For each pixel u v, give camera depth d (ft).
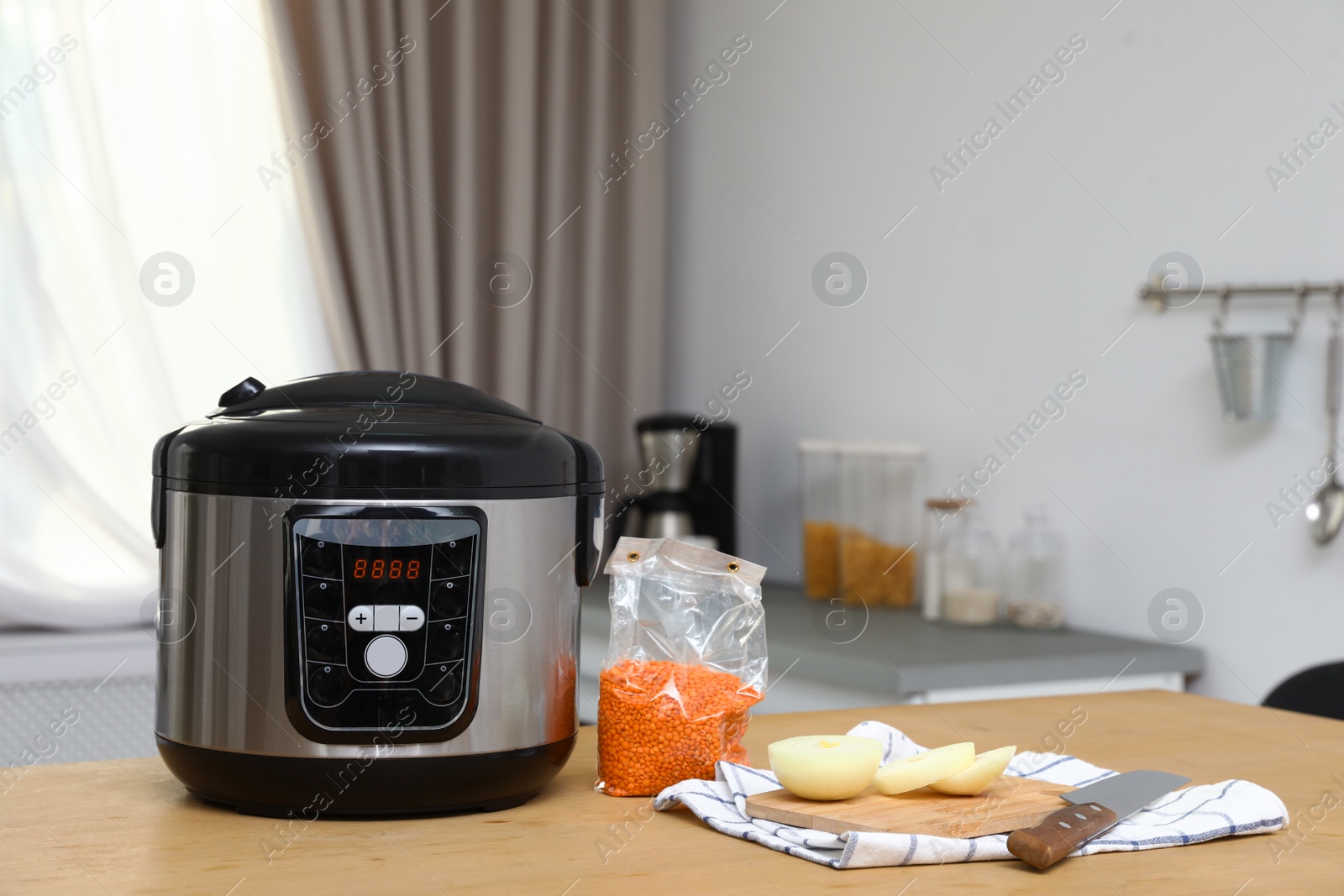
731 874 2.09
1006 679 5.18
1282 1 5.09
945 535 6.38
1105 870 2.15
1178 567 5.57
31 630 7.07
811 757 2.37
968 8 6.70
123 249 7.05
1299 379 5.04
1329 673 4.08
